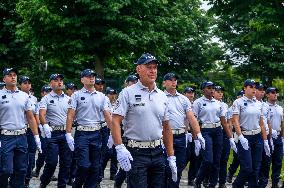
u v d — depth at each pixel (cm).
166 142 573
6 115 767
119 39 2061
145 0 2133
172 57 3516
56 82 941
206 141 943
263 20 1434
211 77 3869
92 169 819
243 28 3272
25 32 2100
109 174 1233
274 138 1028
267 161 944
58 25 1991
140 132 538
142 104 537
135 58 2394
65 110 933
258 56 3244
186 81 3522
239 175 864
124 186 1023
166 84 812
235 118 870
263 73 3319
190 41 3453
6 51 2344
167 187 746
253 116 870
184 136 809
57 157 891
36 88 2564
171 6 2600
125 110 535
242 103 874
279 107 1045
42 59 2550
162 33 2261
